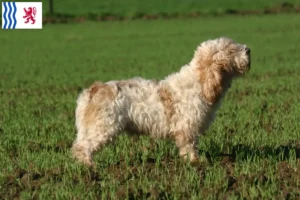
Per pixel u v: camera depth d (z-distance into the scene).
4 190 9.41
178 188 9.09
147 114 10.29
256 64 29.25
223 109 16.56
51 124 14.98
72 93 21.72
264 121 14.80
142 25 57.47
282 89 20.86
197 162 10.52
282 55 33.41
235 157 11.20
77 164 10.18
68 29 55.41
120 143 12.09
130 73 27.66
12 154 11.89
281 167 10.23
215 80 10.30
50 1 63.19
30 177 9.99
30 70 30.36
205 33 48.56
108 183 9.42
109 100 10.15
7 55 38.34
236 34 46.66
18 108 18.06
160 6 70.00
